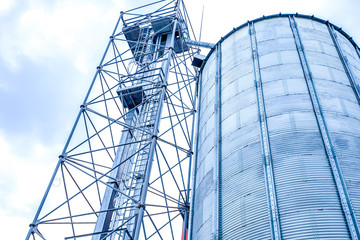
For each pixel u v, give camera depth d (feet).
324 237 52.31
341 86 80.59
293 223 55.36
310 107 73.67
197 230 72.59
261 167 66.74
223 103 89.45
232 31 111.04
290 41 93.91
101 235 84.48
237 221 62.34
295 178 61.57
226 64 100.94
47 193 77.97
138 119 111.04
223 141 79.92
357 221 53.52
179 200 94.58
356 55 101.91
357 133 69.51
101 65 108.27
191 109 111.45
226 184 70.59
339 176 60.23
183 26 137.80
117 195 94.43
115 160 100.22
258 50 94.73
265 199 61.31
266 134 71.15
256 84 84.17
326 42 95.04
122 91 111.96
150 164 74.79
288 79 81.71
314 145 65.87
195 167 89.51
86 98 97.25
